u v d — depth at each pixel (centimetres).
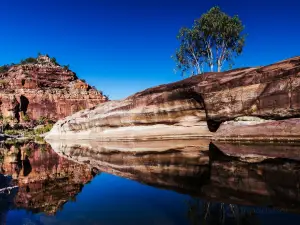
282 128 2008
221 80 2639
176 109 3150
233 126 2477
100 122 4459
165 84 3422
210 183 1107
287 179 1052
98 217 804
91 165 1986
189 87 2909
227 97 2547
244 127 2325
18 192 1151
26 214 845
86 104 12619
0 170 1936
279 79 2145
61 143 5047
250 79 2377
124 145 3391
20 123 11038
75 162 2219
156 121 3425
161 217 771
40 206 935
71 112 12312
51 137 6256
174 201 915
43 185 1318
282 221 661
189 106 3017
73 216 821
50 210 889
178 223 711
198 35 4703
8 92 11844
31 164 2256
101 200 994
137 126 3694
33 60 16088
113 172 1616
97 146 3644
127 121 3828
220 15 4541
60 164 2153
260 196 867
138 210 852
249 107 2372
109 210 867
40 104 12044
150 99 3472
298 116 2022
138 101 3662
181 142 2975
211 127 2811
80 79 14262
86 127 5003
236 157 1686
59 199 1030
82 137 5031
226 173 1268
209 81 2788
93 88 13812
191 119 3047
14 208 916
